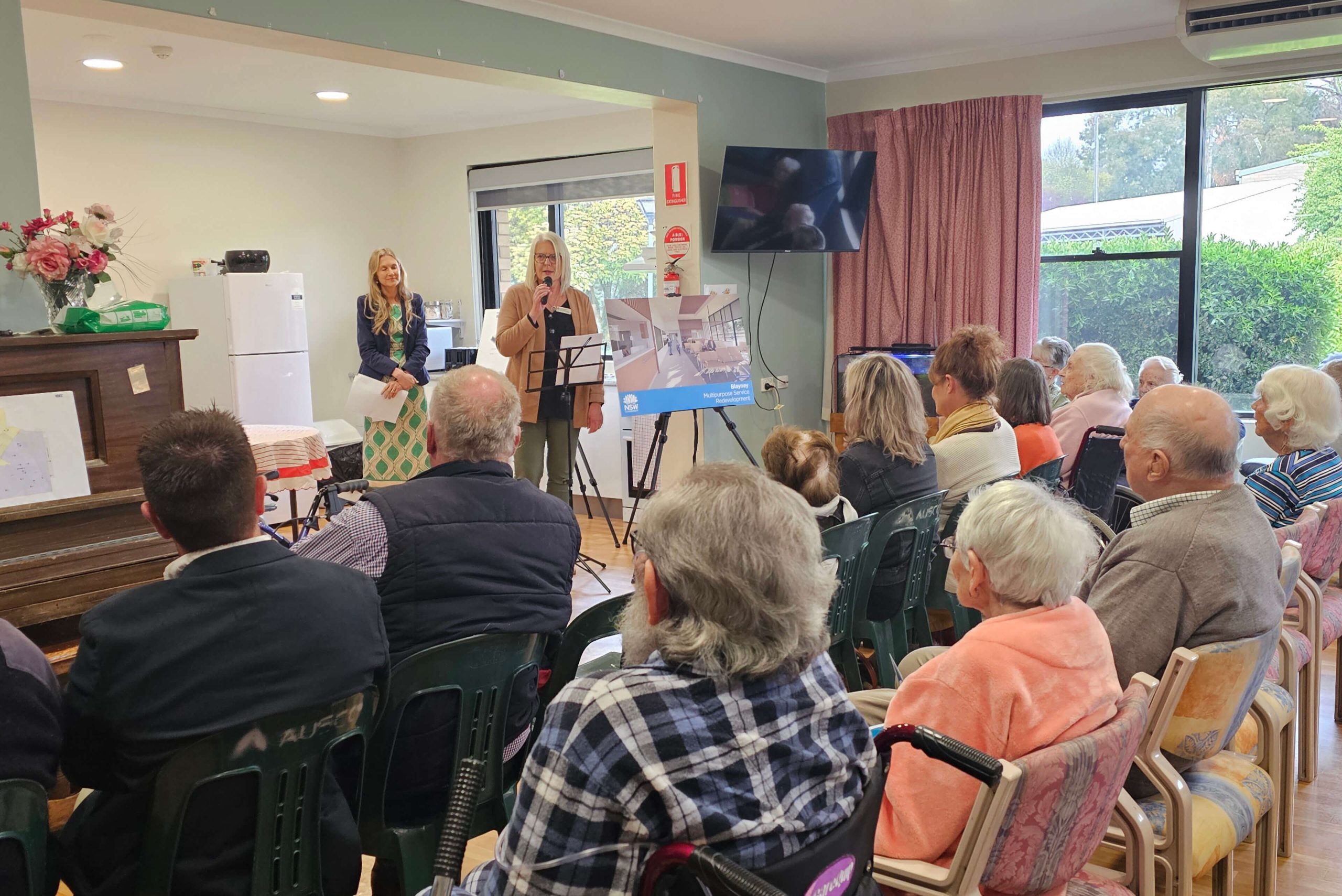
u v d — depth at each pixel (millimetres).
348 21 3658
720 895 875
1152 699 1731
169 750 1360
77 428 2297
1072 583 1488
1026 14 4828
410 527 1757
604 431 6676
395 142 7836
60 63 5293
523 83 4570
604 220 7094
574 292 4855
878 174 5824
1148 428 1921
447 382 1993
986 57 5570
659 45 5008
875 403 2818
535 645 1897
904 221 5801
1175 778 1734
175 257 6625
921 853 1420
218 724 1372
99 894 1403
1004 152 5496
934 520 2799
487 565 1816
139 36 4754
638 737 963
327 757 1502
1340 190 4969
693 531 1030
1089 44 5293
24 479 2197
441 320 7359
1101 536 2900
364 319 4961
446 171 7621
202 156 6711
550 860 977
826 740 1072
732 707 1004
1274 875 2148
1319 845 2555
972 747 1311
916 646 3055
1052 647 1432
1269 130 5082
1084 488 3750
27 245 2465
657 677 1004
